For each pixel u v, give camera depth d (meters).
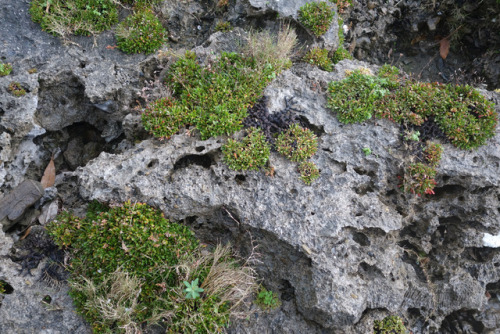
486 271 0.79
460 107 0.77
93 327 0.66
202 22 0.96
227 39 0.88
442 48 1.12
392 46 1.14
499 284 0.82
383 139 0.76
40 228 0.75
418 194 0.75
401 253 0.81
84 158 0.91
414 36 1.12
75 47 0.86
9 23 0.86
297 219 0.70
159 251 0.69
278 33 0.89
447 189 0.78
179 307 0.66
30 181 0.75
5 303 0.66
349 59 0.94
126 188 0.70
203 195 0.71
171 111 0.75
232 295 0.70
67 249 0.72
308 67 0.88
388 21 1.11
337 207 0.71
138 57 0.87
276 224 0.70
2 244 0.69
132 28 0.86
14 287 0.68
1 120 0.76
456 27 1.09
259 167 0.74
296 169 0.74
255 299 0.75
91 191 0.70
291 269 0.73
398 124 0.78
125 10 0.91
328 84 0.82
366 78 0.80
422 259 0.82
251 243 0.73
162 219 0.71
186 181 0.72
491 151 0.75
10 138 0.77
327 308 0.68
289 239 0.69
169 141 0.75
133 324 0.65
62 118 0.87
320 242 0.69
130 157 0.73
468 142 0.75
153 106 0.75
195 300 0.67
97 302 0.66
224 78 0.79
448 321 0.81
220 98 0.77
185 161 0.76
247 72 0.80
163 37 0.89
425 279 0.80
